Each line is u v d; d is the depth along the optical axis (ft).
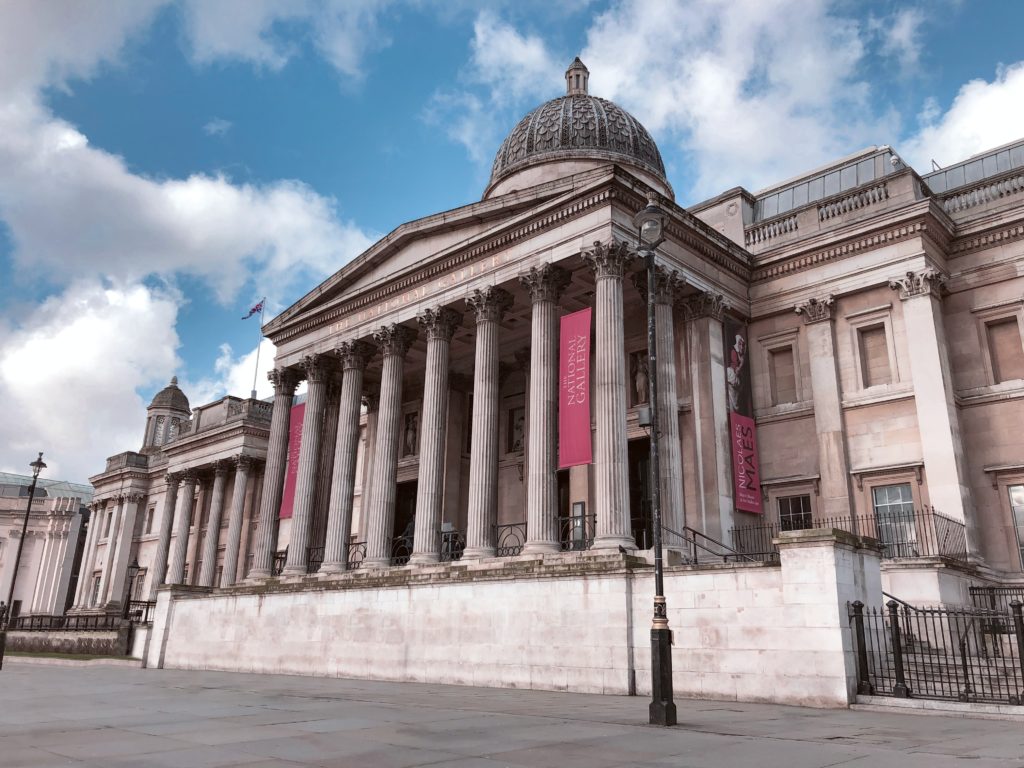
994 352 98.43
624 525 83.56
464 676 84.53
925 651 74.13
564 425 91.50
